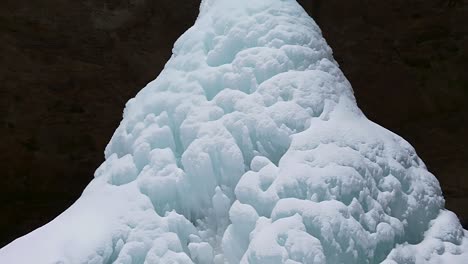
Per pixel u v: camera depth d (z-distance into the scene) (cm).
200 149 212
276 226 186
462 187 1024
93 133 1038
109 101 1025
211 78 227
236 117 214
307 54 231
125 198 206
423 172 221
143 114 229
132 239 194
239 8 242
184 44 245
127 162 220
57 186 1059
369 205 196
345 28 998
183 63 238
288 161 201
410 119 1034
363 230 188
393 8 970
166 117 224
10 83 979
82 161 1050
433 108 1015
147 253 192
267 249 181
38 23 952
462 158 1017
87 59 992
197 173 211
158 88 235
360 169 201
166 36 1001
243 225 197
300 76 222
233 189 210
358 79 1026
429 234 206
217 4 252
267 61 225
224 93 220
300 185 194
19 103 995
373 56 1009
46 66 981
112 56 999
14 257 195
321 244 184
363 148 208
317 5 991
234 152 209
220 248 206
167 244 194
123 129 232
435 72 995
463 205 1030
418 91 1012
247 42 234
